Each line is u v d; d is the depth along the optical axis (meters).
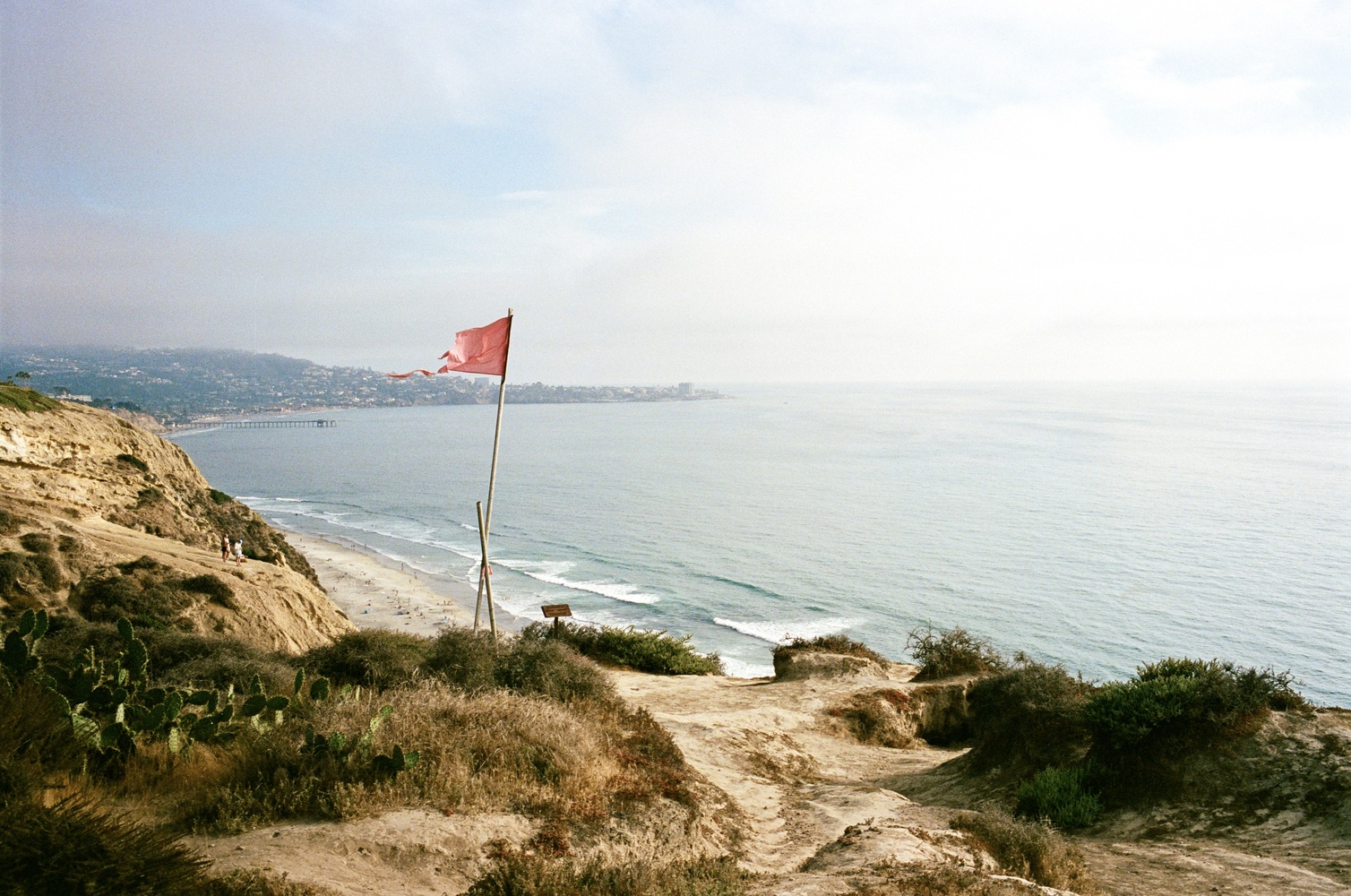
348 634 17.36
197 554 39.44
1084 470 189.75
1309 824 11.55
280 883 6.34
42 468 40.22
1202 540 110.62
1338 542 107.69
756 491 168.38
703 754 16.88
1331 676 58.97
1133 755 14.05
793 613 78.06
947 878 8.55
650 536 120.69
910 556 104.50
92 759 8.16
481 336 21.62
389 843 7.75
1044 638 69.19
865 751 20.52
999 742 17.19
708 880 8.09
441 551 109.94
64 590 27.69
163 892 5.18
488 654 16.59
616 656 30.39
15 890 4.63
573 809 9.55
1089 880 10.53
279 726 9.92
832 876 8.89
